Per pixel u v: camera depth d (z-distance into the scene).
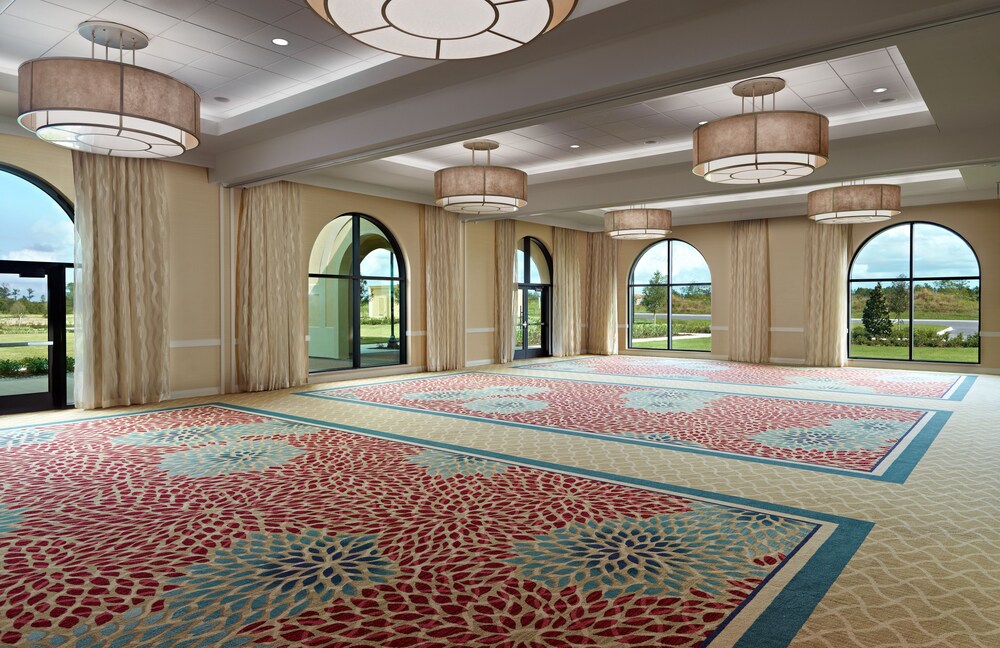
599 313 18.78
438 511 4.51
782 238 15.82
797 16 4.76
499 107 6.52
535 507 4.59
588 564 3.60
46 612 3.03
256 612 3.03
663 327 25.11
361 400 9.69
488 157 10.81
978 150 8.05
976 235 13.49
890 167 8.71
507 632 2.84
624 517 4.38
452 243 14.32
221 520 4.32
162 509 4.55
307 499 4.77
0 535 4.04
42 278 8.72
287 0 5.61
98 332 8.91
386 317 13.39
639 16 5.18
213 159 10.08
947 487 5.08
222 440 6.80
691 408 8.91
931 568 3.52
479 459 5.97
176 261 9.84
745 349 16.17
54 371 8.82
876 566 3.55
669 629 2.86
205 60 6.93
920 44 5.52
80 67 5.49
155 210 9.44
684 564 3.60
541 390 10.82
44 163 8.52
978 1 4.23
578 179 11.62
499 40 4.21
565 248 17.98
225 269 10.41
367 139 7.82
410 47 4.32
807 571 3.49
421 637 2.80
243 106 8.52
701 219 16.59
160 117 5.81
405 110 7.39
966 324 18.80
